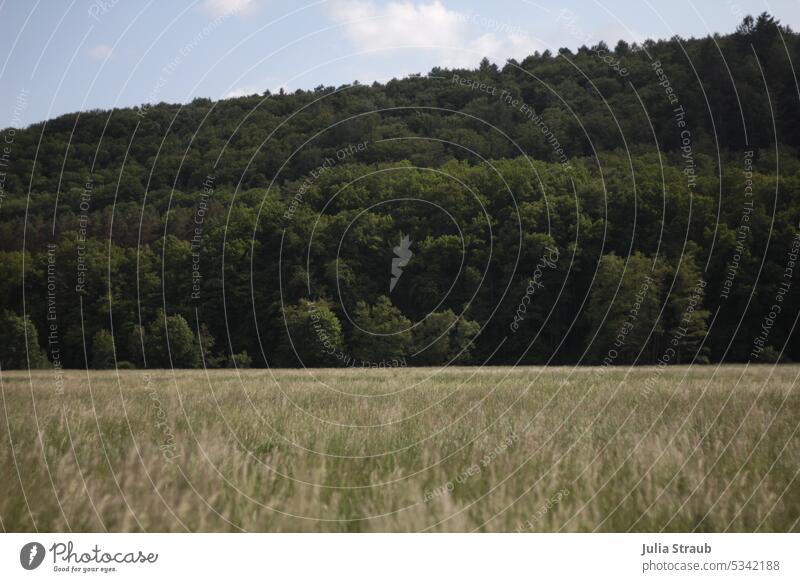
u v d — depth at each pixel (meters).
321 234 71.38
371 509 7.03
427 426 12.36
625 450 9.41
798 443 9.97
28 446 9.60
